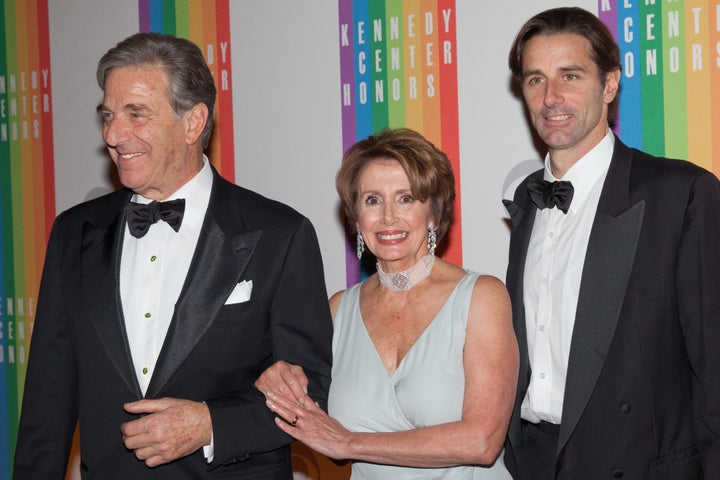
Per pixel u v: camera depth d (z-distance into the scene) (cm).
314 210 343
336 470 343
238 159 354
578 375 223
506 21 310
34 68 382
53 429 224
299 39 342
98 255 223
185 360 212
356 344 228
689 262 220
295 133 344
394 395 219
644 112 295
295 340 222
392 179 219
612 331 220
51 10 379
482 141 316
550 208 241
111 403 213
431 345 216
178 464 212
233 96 354
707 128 288
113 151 221
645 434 220
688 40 289
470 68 316
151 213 220
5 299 391
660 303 221
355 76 334
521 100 309
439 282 224
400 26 326
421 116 325
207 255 219
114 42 371
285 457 228
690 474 223
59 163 381
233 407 210
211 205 225
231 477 214
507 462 242
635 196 228
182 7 360
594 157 241
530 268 246
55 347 226
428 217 224
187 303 214
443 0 319
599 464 222
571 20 237
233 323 216
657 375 221
